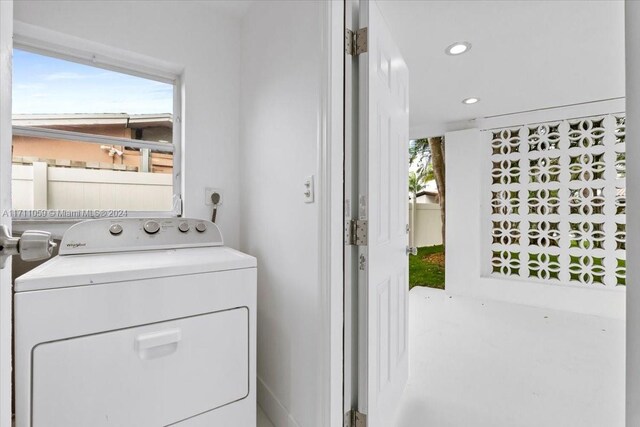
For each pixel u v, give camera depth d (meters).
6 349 0.51
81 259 1.18
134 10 1.69
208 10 1.92
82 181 1.70
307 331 1.31
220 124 1.96
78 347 0.93
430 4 1.63
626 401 0.46
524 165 3.39
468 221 3.59
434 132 3.84
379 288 1.37
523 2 1.61
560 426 1.49
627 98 0.45
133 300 1.01
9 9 0.50
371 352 1.27
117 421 0.98
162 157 1.91
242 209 1.98
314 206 1.27
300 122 1.36
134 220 1.43
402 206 1.81
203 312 1.14
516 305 3.30
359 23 1.27
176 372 1.08
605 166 3.02
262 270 1.71
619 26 1.81
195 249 1.50
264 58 1.69
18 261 1.46
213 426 1.16
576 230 3.18
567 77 2.48
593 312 3.01
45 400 0.89
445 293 3.77
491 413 1.59
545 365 2.06
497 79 2.53
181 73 1.90
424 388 1.81
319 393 1.22
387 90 1.49
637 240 0.43
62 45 1.61
